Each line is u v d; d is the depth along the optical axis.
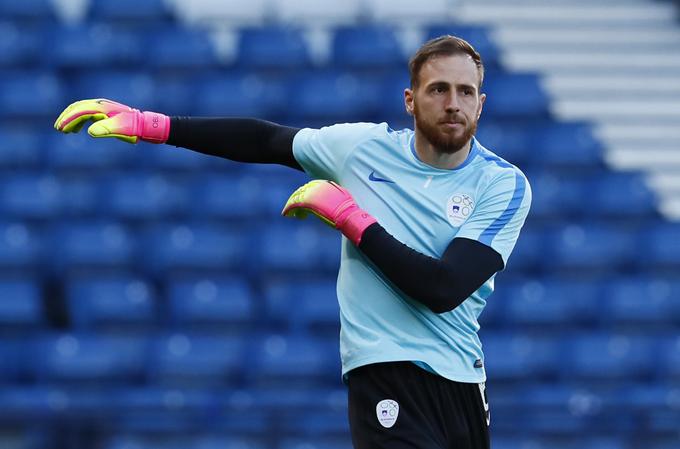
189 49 50.62
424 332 13.05
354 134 13.48
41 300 38.91
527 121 49.16
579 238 42.06
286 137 13.76
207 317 37.88
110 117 13.29
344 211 12.72
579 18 54.50
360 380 13.20
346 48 50.97
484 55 51.53
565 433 33.47
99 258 40.00
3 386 35.78
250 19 54.16
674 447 33.47
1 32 50.25
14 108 46.75
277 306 38.25
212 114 47.38
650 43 53.44
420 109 12.88
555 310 39.19
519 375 36.69
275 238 40.56
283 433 32.53
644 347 37.59
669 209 45.53
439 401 13.11
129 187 42.72
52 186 42.53
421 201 13.10
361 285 13.18
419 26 53.22
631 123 49.88
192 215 42.59
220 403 32.84
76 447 31.58
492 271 12.95
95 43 50.28
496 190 13.17
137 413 32.09
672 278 42.00
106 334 37.53
